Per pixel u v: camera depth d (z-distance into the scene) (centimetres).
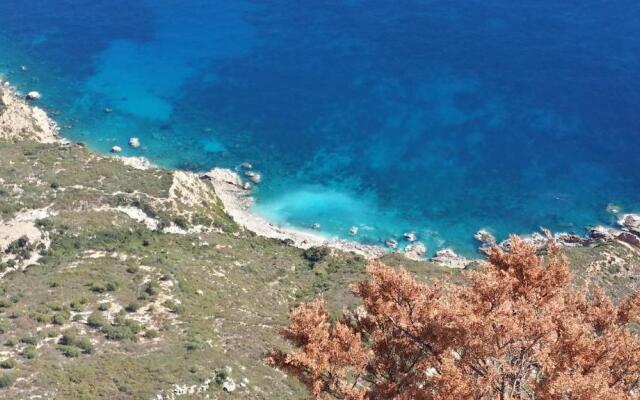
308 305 3034
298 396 6066
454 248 11362
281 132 14375
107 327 6594
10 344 6022
